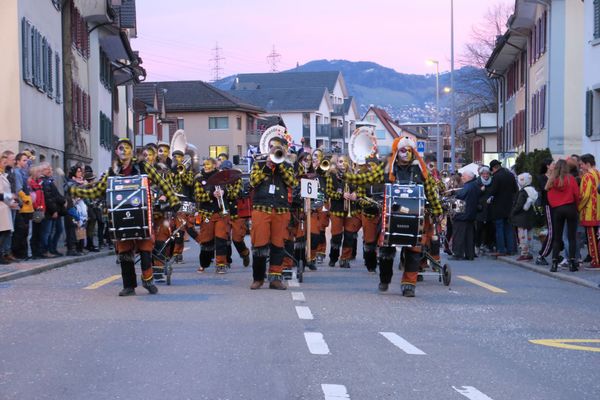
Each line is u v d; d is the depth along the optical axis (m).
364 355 8.20
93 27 40.38
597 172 16.95
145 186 12.16
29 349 8.41
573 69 35.16
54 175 30.20
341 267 17.66
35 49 26.00
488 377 7.39
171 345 8.60
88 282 14.65
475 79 81.88
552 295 13.34
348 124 127.56
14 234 18.22
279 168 13.25
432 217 13.89
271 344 8.68
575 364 8.01
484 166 21.20
